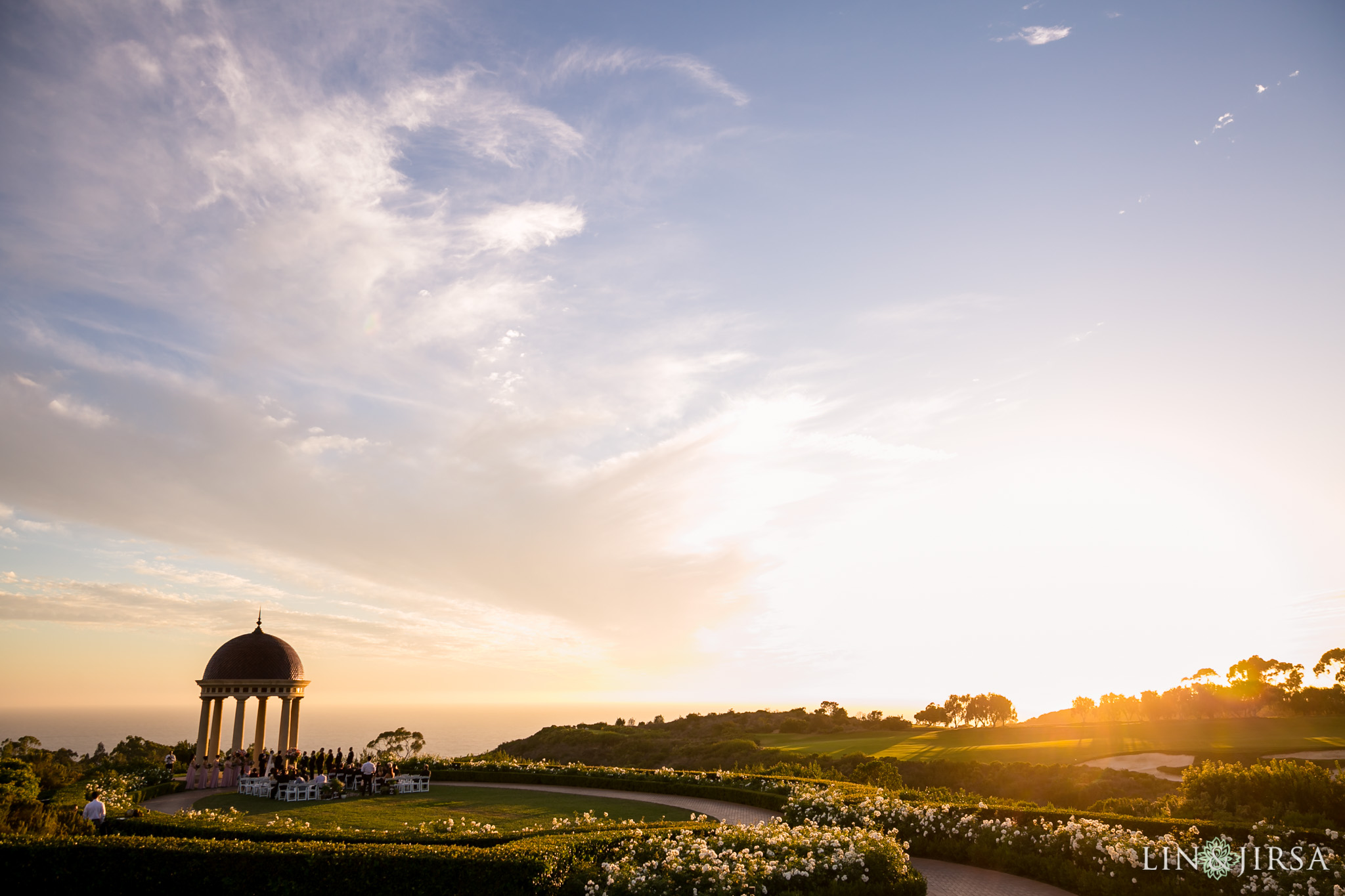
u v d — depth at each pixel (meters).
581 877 16.42
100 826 20.72
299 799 31.66
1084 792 47.72
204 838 19.50
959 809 23.28
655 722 109.00
